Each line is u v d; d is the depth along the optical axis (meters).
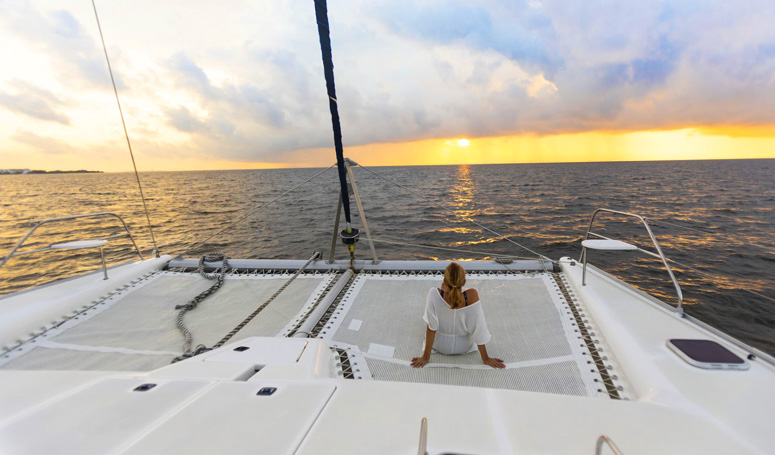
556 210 21.52
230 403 1.17
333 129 3.55
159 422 1.04
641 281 8.56
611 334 2.53
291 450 0.91
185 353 2.78
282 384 1.33
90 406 1.15
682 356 2.02
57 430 1.02
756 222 16.16
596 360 2.45
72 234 16.69
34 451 0.92
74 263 11.87
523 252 11.61
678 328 2.45
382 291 3.78
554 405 1.18
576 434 1.05
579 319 2.97
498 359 2.52
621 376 2.23
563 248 11.93
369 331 3.02
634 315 2.68
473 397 1.22
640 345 2.22
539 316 3.09
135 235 15.86
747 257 10.35
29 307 3.21
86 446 0.93
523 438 1.01
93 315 3.43
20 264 11.80
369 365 2.55
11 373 1.51
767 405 1.58
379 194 35.31
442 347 2.58
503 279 3.87
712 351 2.01
